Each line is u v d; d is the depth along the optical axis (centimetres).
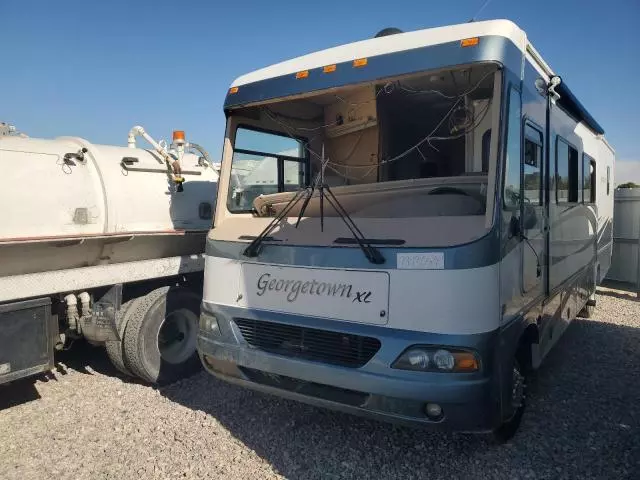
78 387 482
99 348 601
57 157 451
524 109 351
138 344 466
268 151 458
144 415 417
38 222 423
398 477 326
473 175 363
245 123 436
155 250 519
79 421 408
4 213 404
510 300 324
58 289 427
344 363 316
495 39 308
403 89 388
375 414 304
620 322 727
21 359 405
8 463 346
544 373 514
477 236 294
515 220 332
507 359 316
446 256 289
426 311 292
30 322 411
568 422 402
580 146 568
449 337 286
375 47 345
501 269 306
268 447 363
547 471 331
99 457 353
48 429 396
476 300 288
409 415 294
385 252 306
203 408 430
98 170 475
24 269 421
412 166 443
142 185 505
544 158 410
